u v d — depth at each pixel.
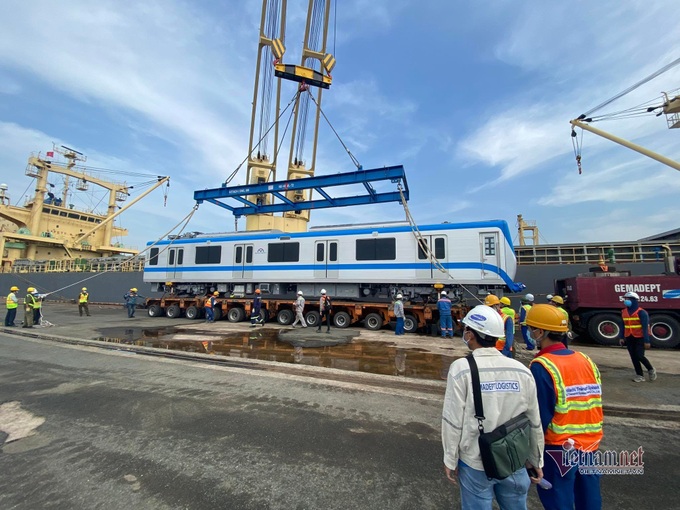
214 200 18.67
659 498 2.92
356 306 14.16
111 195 42.00
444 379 6.65
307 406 5.03
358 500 2.80
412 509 2.70
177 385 6.04
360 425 4.36
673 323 10.26
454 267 12.62
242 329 13.81
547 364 2.05
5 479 3.09
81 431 4.13
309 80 18.38
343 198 17.83
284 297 16.08
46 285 33.28
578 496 2.03
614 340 10.85
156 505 2.72
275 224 28.75
